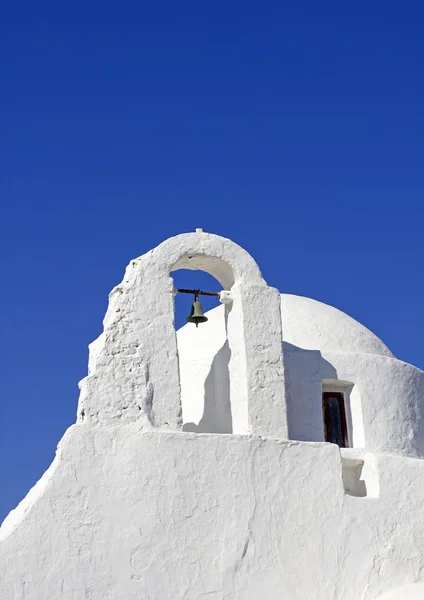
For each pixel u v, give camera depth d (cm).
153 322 2102
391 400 2339
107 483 1966
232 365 2192
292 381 2245
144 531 1961
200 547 1986
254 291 2195
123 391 2039
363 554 2098
